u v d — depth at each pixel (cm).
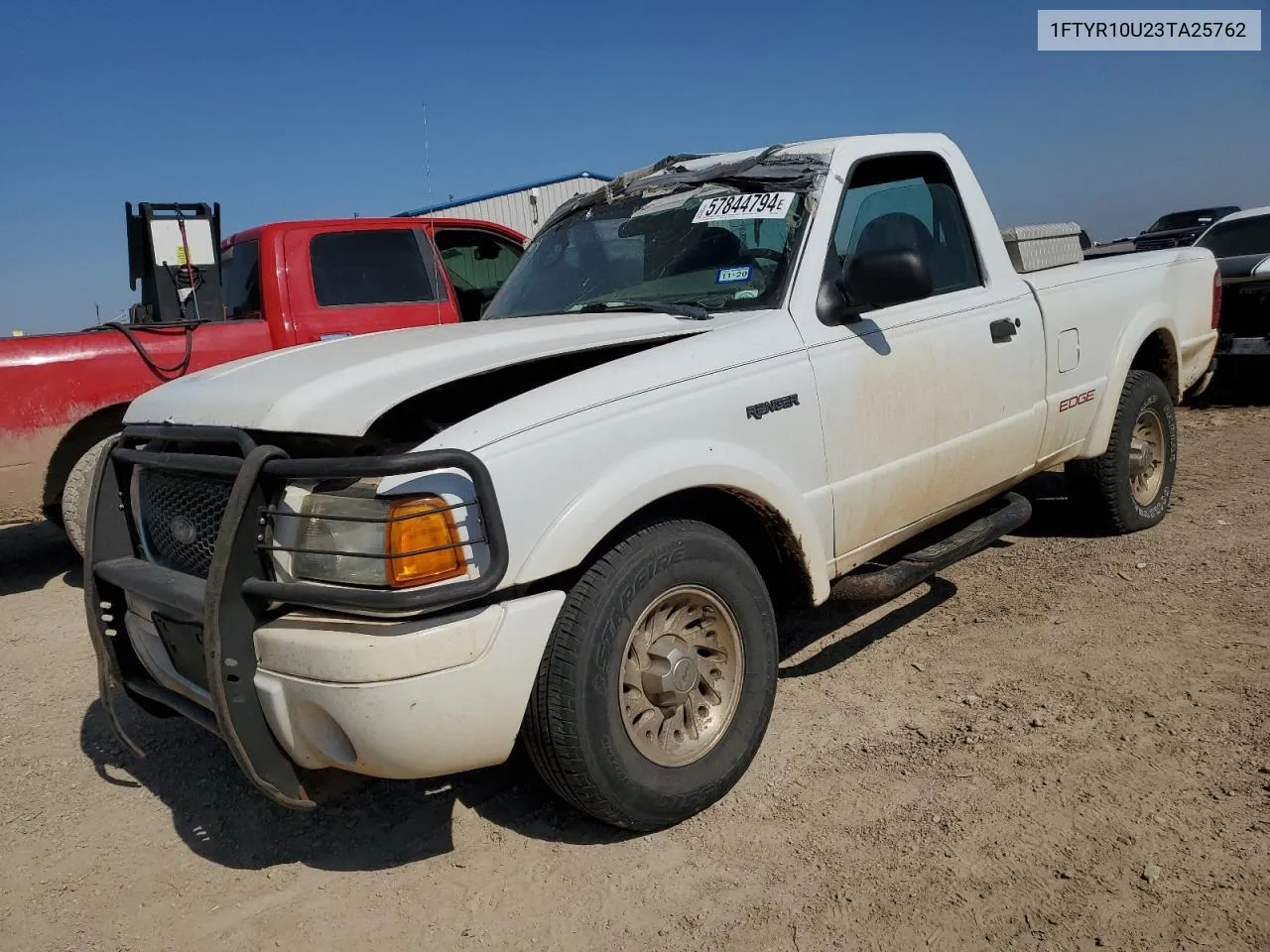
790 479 301
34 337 527
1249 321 888
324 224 620
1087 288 445
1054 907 229
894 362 339
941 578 463
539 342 283
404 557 221
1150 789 272
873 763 301
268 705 235
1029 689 339
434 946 237
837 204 343
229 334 578
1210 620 383
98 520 291
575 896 251
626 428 259
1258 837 246
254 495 235
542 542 238
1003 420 391
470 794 307
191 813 311
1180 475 633
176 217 600
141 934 252
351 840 288
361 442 256
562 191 1438
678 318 317
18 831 307
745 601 286
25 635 501
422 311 641
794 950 224
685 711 277
